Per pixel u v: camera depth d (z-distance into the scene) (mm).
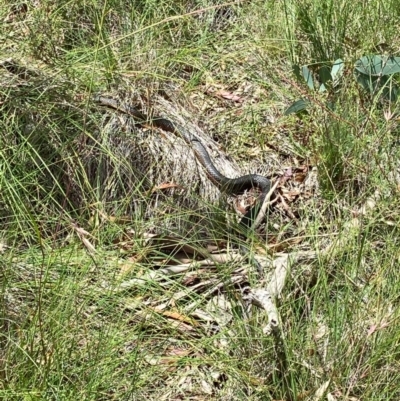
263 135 3688
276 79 3859
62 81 3477
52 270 2754
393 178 3178
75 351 2471
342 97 3453
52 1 4031
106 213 3232
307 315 2697
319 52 3795
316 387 2449
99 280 2713
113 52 3766
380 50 3668
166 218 3150
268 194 3311
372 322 2551
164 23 4047
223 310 2797
